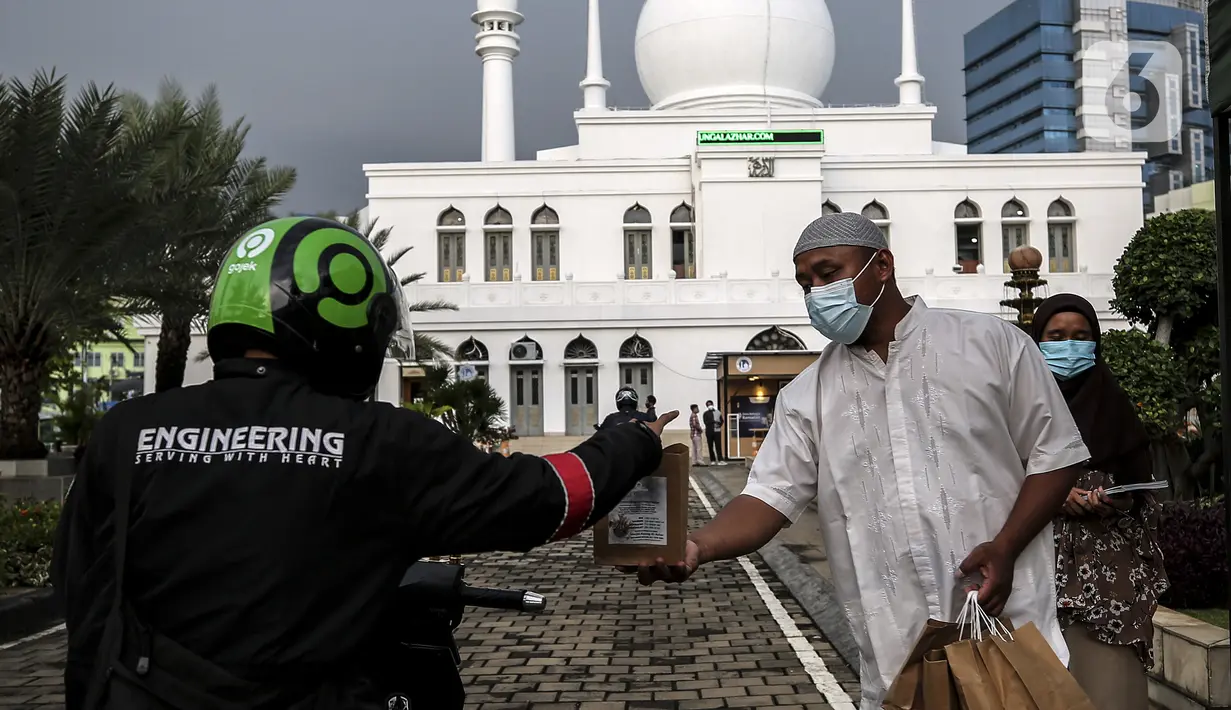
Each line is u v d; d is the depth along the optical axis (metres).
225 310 2.34
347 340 2.38
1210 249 10.86
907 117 40.66
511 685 6.43
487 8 43.78
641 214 38.16
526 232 37.97
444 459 2.18
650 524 2.74
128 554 2.08
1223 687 4.86
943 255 38.03
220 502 2.07
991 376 3.09
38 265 14.19
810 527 13.39
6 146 12.98
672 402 34.44
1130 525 3.97
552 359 34.72
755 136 36.69
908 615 3.08
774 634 7.83
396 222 38.00
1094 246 37.91
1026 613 3.02
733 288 34.88
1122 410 4.14
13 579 9.33
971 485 3.06
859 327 3.14
